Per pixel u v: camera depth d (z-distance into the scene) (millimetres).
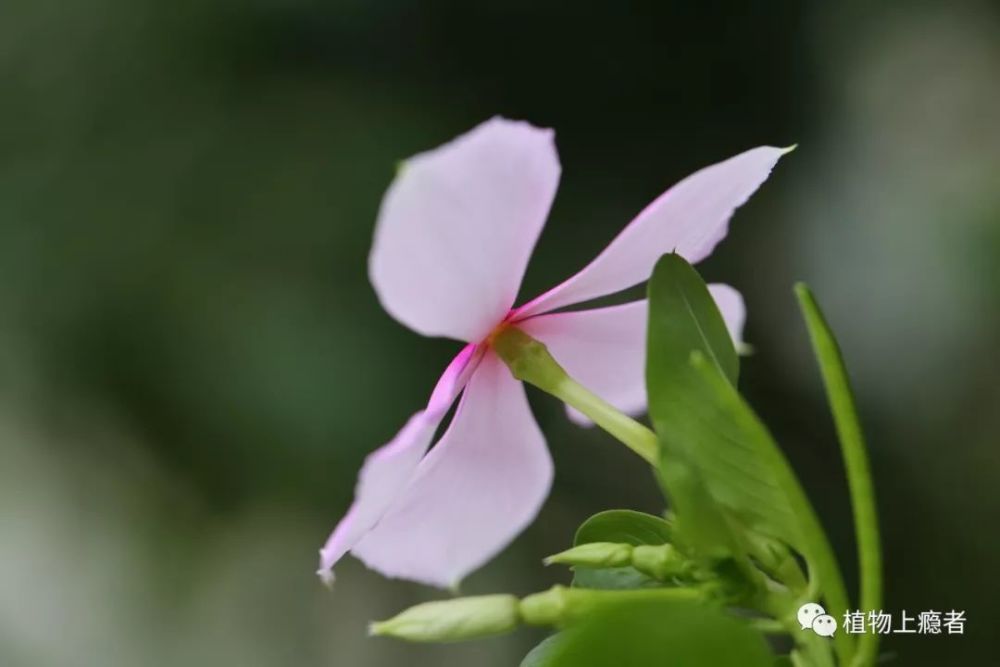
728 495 342
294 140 814
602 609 338
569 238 816
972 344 800
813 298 338
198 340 780
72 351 795
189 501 831
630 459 800
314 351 772
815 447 811
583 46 829
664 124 831
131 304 789
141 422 804
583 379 368
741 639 336
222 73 830
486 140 333
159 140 820
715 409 341
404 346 780
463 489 360
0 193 809
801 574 342
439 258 339
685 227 352
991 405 800
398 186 333
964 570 788
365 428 772
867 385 813
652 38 823
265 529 818
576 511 811
